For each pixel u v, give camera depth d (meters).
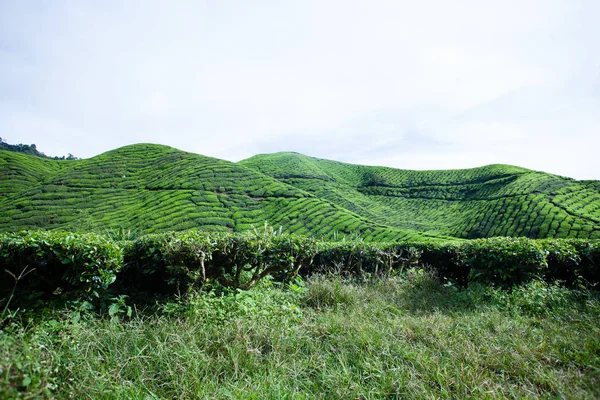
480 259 6.95
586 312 4.72
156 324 4.10
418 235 33.38
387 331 4.09
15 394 2.28
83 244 4.40
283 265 6.16
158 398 2.81
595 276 6.53
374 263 8.22
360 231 35.00
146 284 5.71
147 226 31.05
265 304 4.95
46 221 32.16
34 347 2.88
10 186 40.69
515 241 6.82
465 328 4.20
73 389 2.68
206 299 4.61
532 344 3.64
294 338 3.86
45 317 3.79
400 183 72.69
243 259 5.72
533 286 5.72
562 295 5.36
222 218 34.59
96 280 4.39
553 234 35.22
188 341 3.59
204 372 3.20
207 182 43.00
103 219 32.75
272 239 6.26
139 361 3.17
